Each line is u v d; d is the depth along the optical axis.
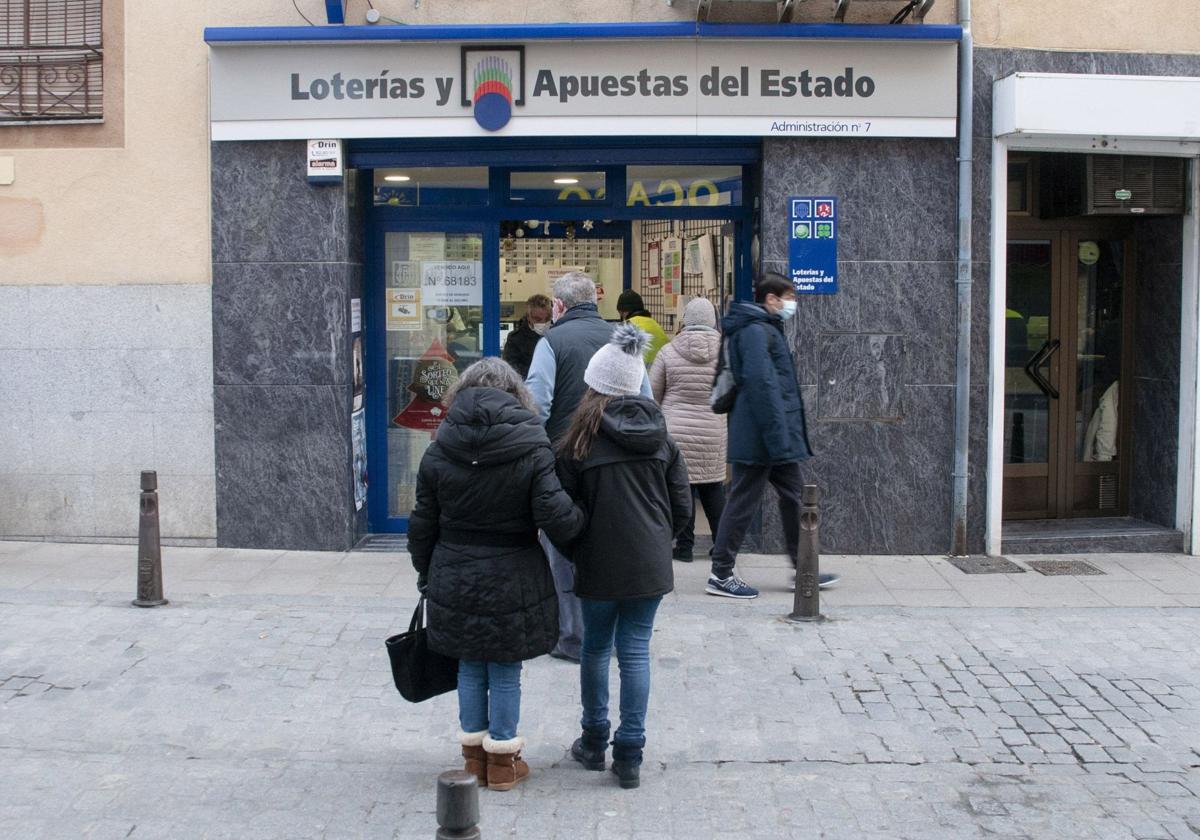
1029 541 9.11
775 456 7.36
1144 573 8.62
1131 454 9.92
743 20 8.51
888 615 7.46
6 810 4.91
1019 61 8.82
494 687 5.04
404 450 9.51
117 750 5.52
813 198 8.72
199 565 8.49
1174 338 9.38
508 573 4.86
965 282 8.74
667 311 9.73
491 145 8.89
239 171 8.75
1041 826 4.88
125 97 8.84
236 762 5.42
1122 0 8.90
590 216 9.28
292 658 6.59
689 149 8.92
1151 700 6.19
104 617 7.19
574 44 8.52
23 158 8.91
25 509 9.08
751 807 5.02
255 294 8.81
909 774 5.36
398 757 5.50
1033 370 9.82
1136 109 8.56
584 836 4.74
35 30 8.91
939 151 8.73
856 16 8.59
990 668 6.59
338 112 8.61
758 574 8.39
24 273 8.96
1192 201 9.13
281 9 8.71
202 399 8.92
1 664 6.43
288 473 8.88
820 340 8.79
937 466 8.90
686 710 5.99
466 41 8.50
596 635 5.20
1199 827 4.87
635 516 4.98
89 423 9.00
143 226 8.88
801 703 6.09
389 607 7.48
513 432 4.75
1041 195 9.66
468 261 9.40
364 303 9.33
